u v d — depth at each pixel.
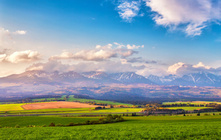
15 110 196.88
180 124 61.19
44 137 39.34
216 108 184.38
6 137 40.06
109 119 84.19
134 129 49.56
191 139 33.88
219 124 57.75
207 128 47.19
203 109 181.12
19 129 53.97
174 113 159.62
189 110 178.88
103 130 49.03
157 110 183.88
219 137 34.72
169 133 40.62
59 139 36.78
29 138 38.44
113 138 36.91
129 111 189.88
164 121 82.69
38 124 79.81
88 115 144.00
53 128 56.34
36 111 188.12
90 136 39.25
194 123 63.78
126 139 35.62
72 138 37.53
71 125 71.81
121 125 62.53
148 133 41.38
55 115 145.75
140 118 104.81
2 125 79.00
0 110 196.12
